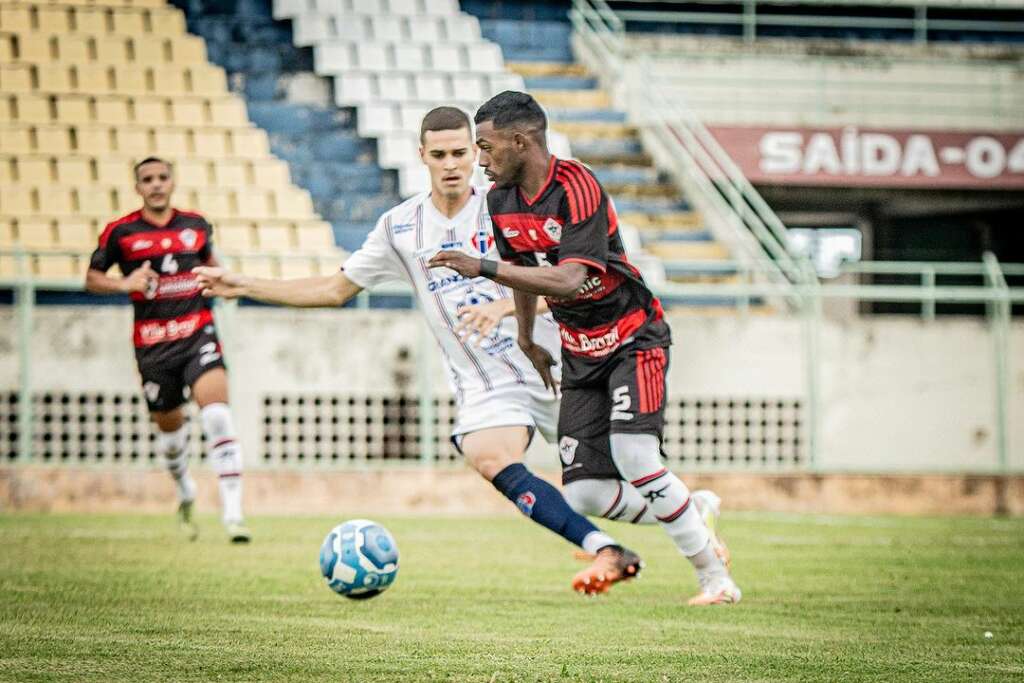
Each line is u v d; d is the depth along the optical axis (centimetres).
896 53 6938
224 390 3097
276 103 6334
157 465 4409
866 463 4828
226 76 6369
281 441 4541
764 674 1521
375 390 4581
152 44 6262
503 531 3684
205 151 5969
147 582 2361
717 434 4759
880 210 7162
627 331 1895
